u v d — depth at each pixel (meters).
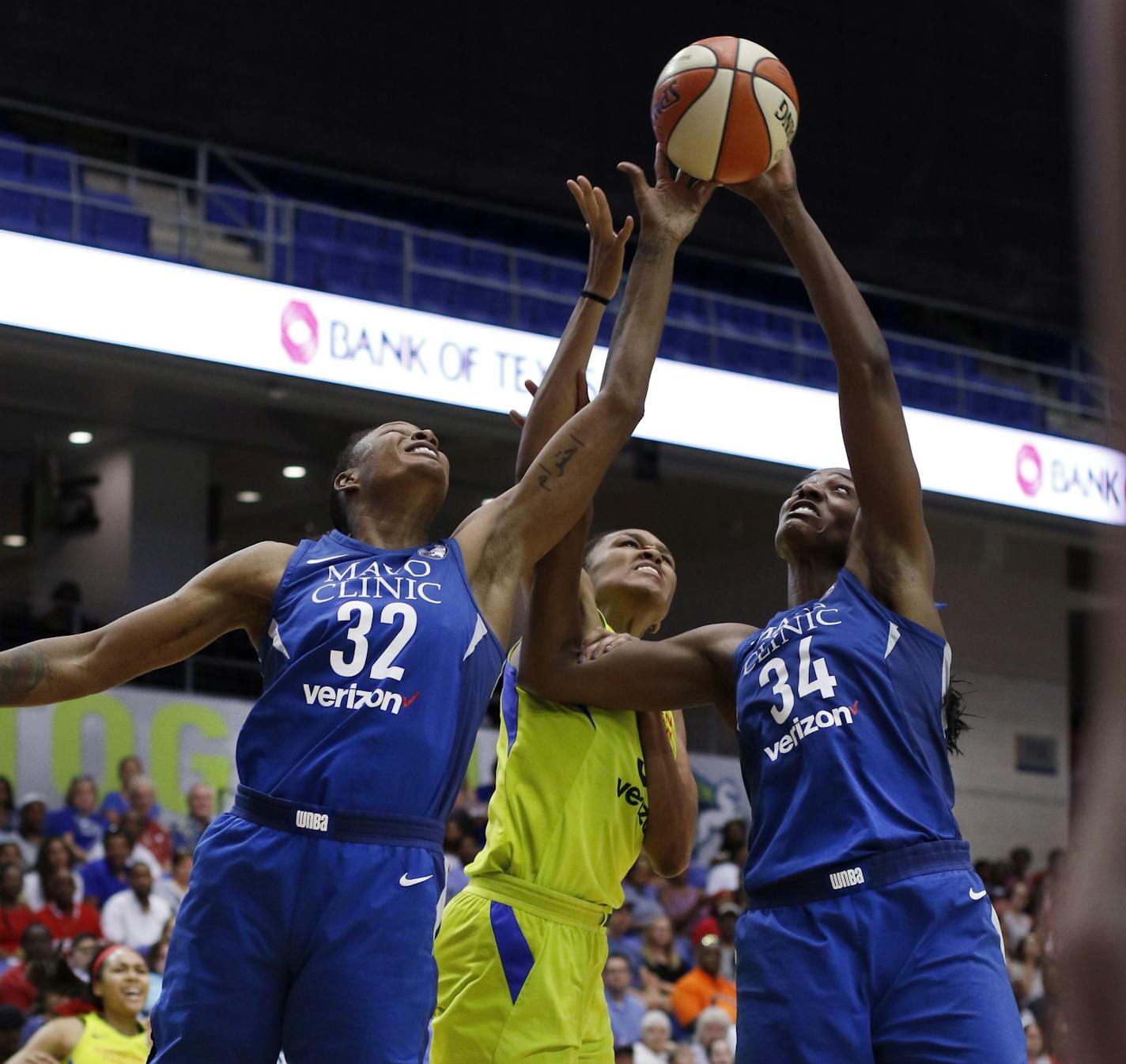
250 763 3.31
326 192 16.72
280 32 15.47
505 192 16.42
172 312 12.38
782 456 15.27
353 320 13.16
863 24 17.77
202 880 3.23
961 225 18.11
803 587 4.12
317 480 18.00
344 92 15.73
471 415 13.88
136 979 6.99
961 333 18.97
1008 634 18.95
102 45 14.61
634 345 3.90
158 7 14.90
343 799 3.21
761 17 17.34
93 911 10.80
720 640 4.11
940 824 3.56
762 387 15.31
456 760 3.39
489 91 16.38
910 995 3.37
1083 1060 0.67
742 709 3.82
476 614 3.48
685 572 18.70
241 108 15.23
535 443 4.11
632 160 16.97
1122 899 0.66
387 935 3.15
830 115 17.50
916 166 17.91
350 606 3.38
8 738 12.44
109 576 16.23
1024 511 16.48
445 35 16.20
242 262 15.15
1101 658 0.70
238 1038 3.14
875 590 3.81
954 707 4.08
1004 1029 3.32
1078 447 17.02
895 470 3.78
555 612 4.22
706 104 4.04
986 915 3.48
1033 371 19.06
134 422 15.99
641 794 4.38
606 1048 4.31
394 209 17.08
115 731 12.92
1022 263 18.42
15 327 11.74
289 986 3.21
